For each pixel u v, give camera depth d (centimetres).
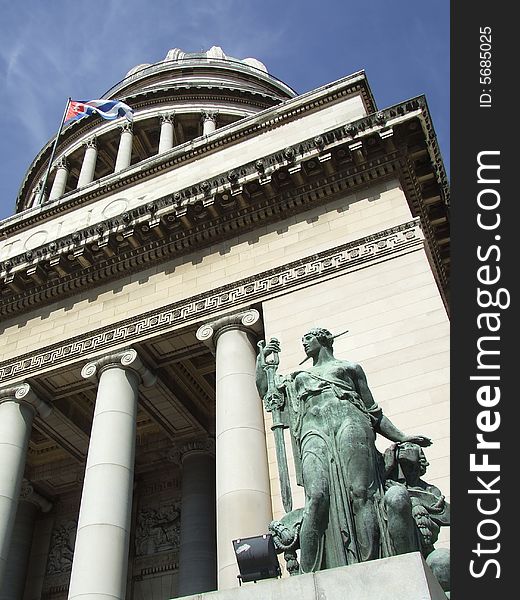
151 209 2477
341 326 1894
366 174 2281
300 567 729
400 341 1777
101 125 5209
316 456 768
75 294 2630
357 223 2178
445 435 1534
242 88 5459
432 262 2219
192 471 2795
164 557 2727
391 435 873
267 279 2177
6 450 2275
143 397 2645
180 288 2367
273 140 2777
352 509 729
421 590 581
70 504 3130
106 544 1836
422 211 2308
